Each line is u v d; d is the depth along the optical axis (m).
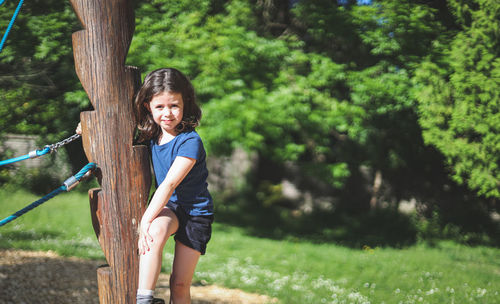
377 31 10.42
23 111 12.30
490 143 10.80
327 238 12.08
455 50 10.63
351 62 11.01
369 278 7.74
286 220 13.88
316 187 15.47
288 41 11.14
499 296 6.97
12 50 10.18
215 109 9.46
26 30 10.32
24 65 11.52
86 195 14.02
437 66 10.51
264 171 16.44
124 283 2.30
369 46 11.02
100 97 2.28
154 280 2.17
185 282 2.41
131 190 2.31
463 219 13.88
